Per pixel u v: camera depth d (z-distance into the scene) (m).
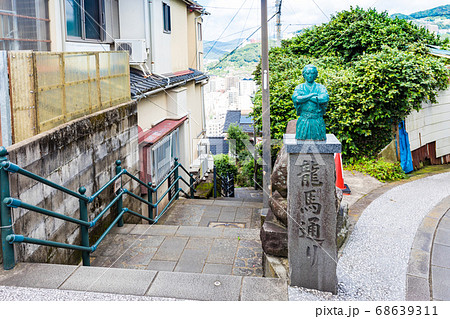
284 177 4.19
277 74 9.73
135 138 7.02
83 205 4.37
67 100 4.83
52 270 3.40
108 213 5.69
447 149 10.09
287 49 11.80
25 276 3.28
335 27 10.84
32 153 3.71
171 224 6.87
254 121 8.84
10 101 4.02
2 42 5.52
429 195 6.30
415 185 7.04
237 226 6.75
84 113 5.29
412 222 5.04
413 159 9.13
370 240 4.46
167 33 10.44
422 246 4.29
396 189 6.75
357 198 6.20
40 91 4.20
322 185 3.02
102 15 8.50
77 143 4.74
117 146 6.12
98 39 8.53
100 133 5.46
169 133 8.55
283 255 3.88
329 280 3.14
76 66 5.06
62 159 4.34
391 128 8.34
